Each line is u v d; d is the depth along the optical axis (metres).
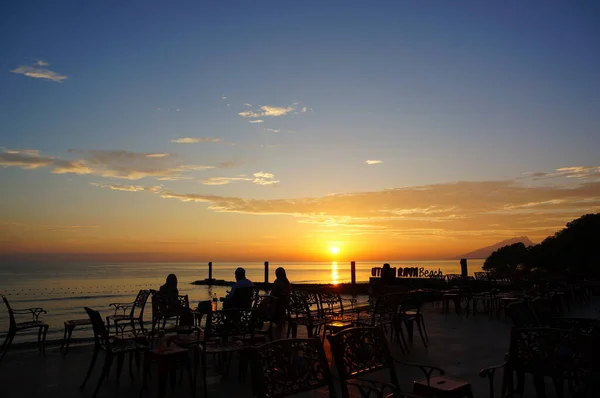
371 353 4.11
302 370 3.82
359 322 7.69
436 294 16.89
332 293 9.64
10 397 5.59
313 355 3.96
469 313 13.75
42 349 8.16
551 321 6.11
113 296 55.59
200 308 8.91
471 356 7.72
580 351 4.04
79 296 55.56
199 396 5.63
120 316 8.52
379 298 7.80
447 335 9.84
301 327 11.03
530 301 6.54
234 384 6.15
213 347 5.77
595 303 16.00
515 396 5.53
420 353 7.96
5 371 6.82
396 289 9.76
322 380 3.94
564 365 4.09
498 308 12.70
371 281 22.97
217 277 115.50
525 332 4.37
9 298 52.34
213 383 6.23
